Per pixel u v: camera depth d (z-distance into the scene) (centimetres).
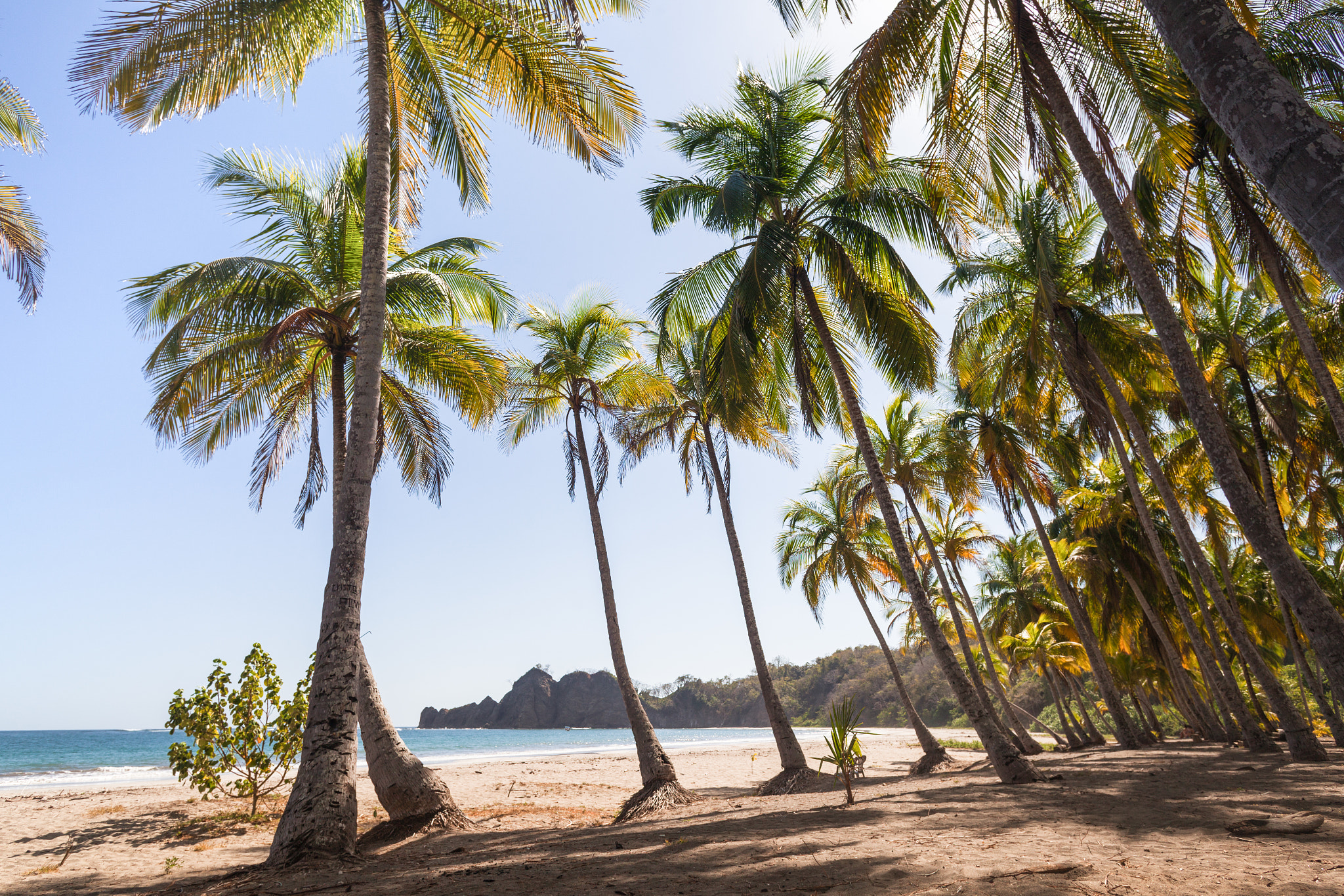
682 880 470
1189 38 329
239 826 1189
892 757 3153
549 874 543
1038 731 5809
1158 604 2447
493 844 851
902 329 1191
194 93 930
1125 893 338
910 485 2169
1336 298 1482
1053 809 686
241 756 1289
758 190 1145
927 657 9731
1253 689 2164
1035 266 1600
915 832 598
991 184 1026
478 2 938
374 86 880
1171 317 746
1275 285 1130
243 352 1242
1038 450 2006
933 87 981
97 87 847
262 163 1268
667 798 1256
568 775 2569
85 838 1087
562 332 1664
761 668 1670
